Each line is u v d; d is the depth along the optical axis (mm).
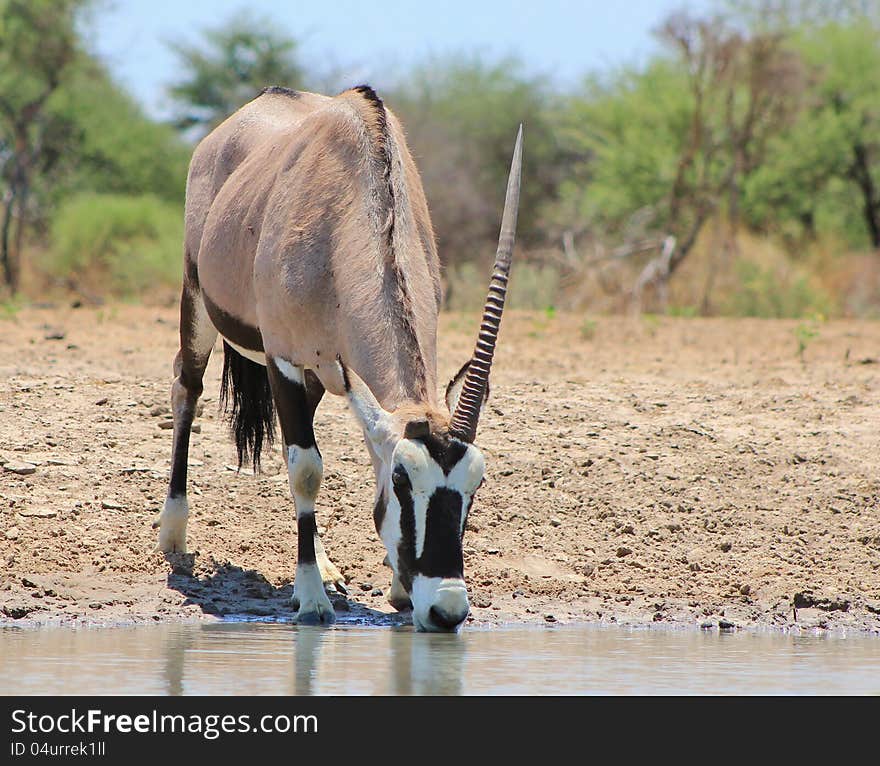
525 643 15984
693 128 71250
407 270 17016
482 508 21797
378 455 15695
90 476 21828
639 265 68875
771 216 81438
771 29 84500
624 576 20125
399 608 18359
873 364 33688
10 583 18281
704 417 26438
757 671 14352
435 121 98750
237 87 111500
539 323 43156
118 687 12844
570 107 97625
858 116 82375
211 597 18531
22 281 78125
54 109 93000
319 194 17797
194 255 21016
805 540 21453
